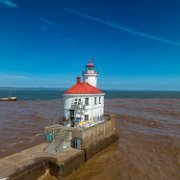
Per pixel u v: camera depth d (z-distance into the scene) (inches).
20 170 752.3
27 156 872.3
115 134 1369.3
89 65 1437.0
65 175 844.6
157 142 1348.4
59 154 910.4
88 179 861.8
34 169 797.2
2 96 6692.9
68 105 1219.2
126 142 1344.7
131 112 2706.7
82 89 1208.2
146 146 1269.7
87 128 1044.5
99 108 1311.5
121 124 1914.4
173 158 1087.0
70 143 1015.0
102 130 1201.4
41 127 1734.7
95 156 1104.8
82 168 957.8
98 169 951.0
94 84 1453.0
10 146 1243.2
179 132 1637.6
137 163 1021.2
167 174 913.5
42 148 975.0
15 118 2155.5
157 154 1141.1
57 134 1039.0
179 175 905.5
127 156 1107.9
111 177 881.5
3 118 2137.1
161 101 4714.6
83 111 1190.9
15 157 860.0
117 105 3663.9
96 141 1130.7
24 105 3528.5
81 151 968.3
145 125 1895.9
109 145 1279.5
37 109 2952.8
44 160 842.2
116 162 1028.5
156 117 2327.8
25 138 1407.5
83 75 1459.2
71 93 1201.4
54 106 3388.3
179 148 1234.0
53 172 839.7
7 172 735.7
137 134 1546.5
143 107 3351.4
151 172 930.1
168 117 2357.3
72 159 885.8
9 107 3196.4
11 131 1582.2
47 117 2245.3
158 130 1696.6
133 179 866.8
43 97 6323.8
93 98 1236.5
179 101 4749.0
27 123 1900.8
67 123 1159.6
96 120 1235.2
